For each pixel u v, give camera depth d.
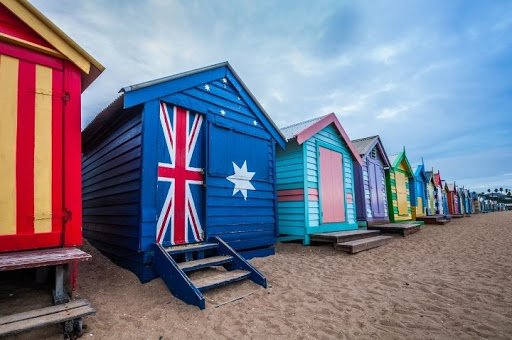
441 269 6.40
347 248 8.02
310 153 9.79
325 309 4.15
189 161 5.95
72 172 4.00
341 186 11.25
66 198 3.91
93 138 7.55
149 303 4.05
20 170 3.63
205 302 4.12
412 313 4.05
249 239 7.05
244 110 7.41
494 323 3.72
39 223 3.70
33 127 3.78
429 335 3.44
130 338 3.14
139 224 4.89
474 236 12.00
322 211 9.89
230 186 6.70
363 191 12.85
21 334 2.97
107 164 6.77
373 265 6.77
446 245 9.70
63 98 4.04
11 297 3.76
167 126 5.62
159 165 5.37
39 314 2.94
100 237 6.98
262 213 7.55
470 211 47.81
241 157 7.11
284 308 4.16
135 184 5.21
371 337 3.39
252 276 5.21
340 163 11.41
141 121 5.23
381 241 9.65
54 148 3.90
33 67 3.87
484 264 6.85
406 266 6.69
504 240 10.65
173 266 4.42
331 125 11.11
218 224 6.28
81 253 3.45
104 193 6.84
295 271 6.11
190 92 6.06
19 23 3.77
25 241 3.59
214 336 3.30
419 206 20.69
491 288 5.04
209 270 5.39
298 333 3.43
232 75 7.13
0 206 3.47
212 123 6.43
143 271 4.77
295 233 9.36
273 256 7.53
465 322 3.75
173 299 4.22
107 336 3.13
